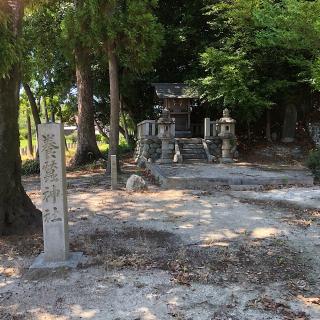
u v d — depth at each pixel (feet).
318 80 40.24
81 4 38.52
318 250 17.38
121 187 33.71
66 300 12.94
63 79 61.00
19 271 15.40
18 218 20.04
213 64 47.70
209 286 13.82
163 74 64.08
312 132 53.72
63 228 15.57
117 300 12.89
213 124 49.78
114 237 19.43
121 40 38.14
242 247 17.76
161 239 19.04
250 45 49.80
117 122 41.70
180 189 32.14
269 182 32.91
